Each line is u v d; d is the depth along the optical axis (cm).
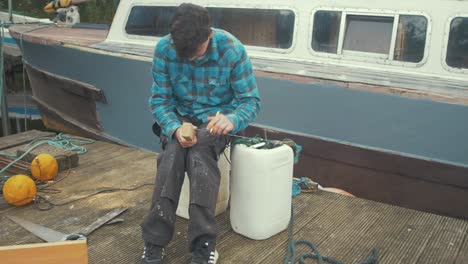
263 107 412
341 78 374
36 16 1077
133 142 503
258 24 433
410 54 374
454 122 338
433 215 288
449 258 236
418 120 351
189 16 188
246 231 248
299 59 418
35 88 639
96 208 291
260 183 237
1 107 703
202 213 207
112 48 491
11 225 263
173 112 226
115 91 495
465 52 355
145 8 496
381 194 386
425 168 359
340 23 396
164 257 229
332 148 391
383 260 233
